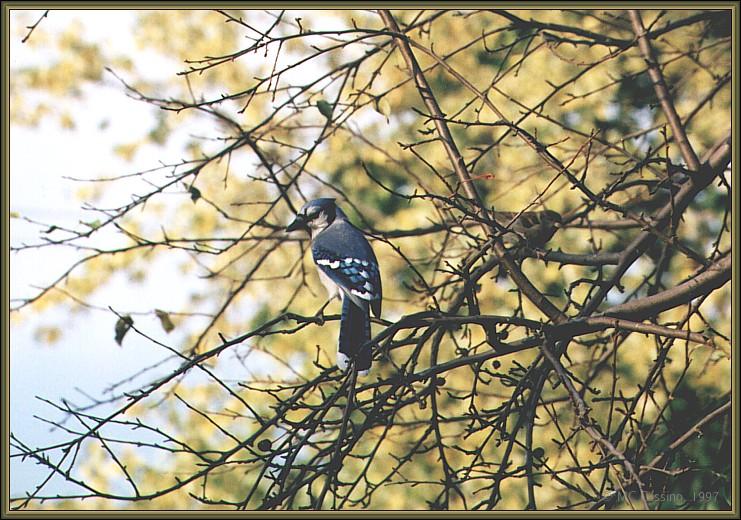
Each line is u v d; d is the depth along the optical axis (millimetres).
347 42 9539
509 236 10250
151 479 17031
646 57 10766
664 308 9000
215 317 11297
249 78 16344
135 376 10258
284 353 19188
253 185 16969
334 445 8852
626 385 17531
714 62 14000
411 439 16156
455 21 17234
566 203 16844
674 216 9516
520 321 8523
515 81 18000
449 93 19438
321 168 16047
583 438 15391
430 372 8570
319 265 9836
